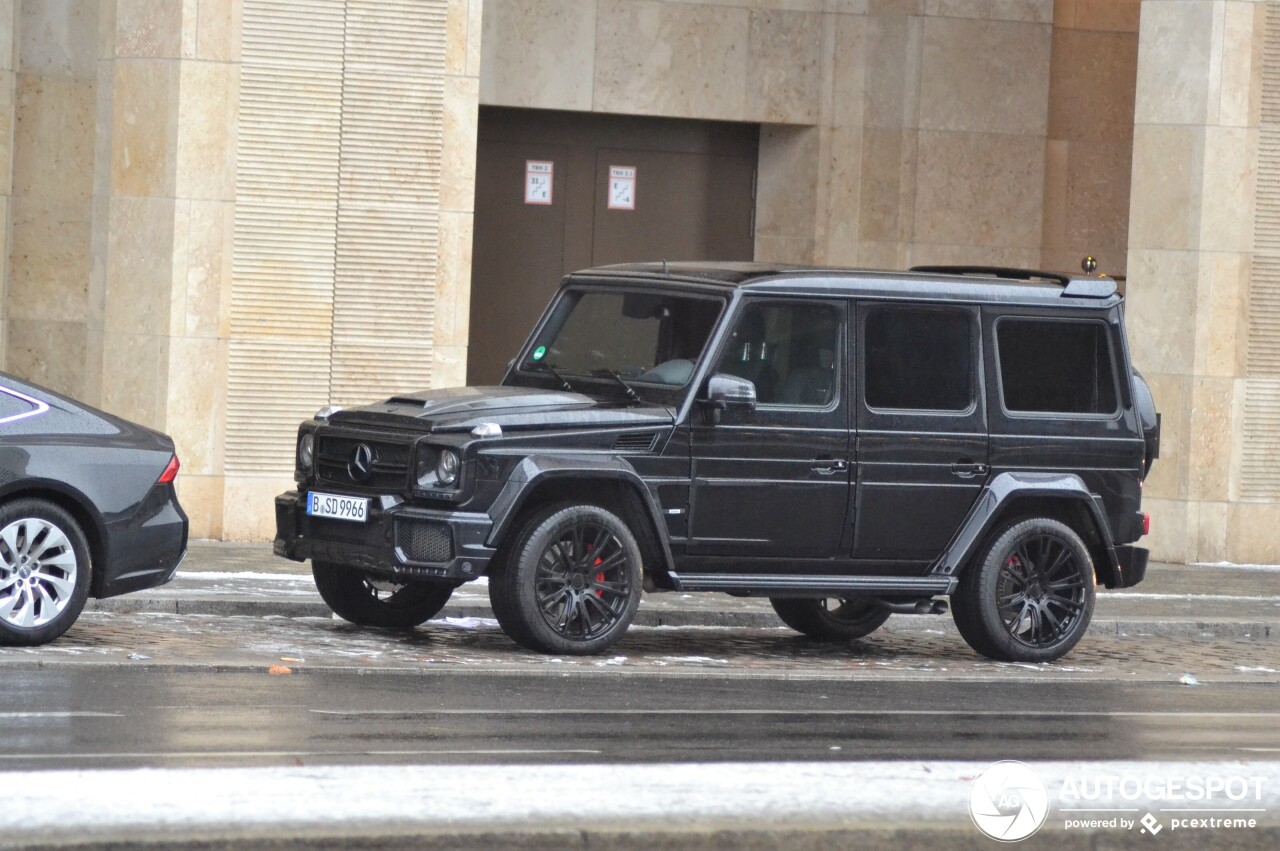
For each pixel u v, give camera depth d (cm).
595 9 3259
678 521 1875
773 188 3397
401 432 1839
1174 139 2930
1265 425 2962
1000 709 1670
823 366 1941
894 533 1959
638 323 1959
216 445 2648
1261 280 2952
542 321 2045
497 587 1817
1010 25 3388
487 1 3209
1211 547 2948
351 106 2689
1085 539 2084
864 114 3366
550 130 3306
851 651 2081
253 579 2267
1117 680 1923
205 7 2605
